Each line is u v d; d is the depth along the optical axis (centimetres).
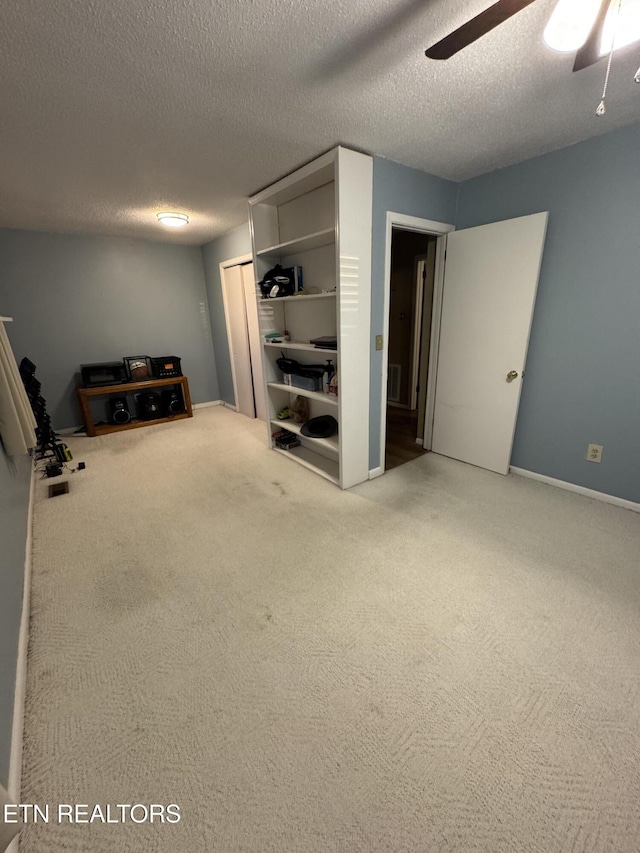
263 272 314
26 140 190
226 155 218
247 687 133
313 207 270
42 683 135
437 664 139
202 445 385
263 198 284
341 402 255
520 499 252
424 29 122
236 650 147
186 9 110
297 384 317
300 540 216
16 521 197
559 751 110
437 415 329
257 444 384
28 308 400
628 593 168
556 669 135
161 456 356
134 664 142
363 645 148
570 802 99
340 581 183
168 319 495
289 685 133
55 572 194
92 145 198
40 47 123
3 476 192
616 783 103
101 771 109
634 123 192
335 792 103
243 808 100
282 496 270
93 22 113
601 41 107
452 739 115
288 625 158
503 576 182
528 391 269
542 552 198
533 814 97
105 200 292
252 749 114
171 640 152
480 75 147
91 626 160
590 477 248
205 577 188
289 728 119
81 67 135
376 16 116
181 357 516
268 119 179
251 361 463
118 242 440
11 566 162
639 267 205
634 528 215
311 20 116
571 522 223
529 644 146
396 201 244
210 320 530
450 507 246
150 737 117
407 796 101
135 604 171
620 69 144
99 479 306
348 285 233
